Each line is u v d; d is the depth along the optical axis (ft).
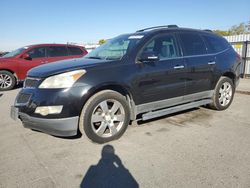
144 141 12.43
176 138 12.76
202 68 15.90
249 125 14.74
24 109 11.41
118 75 12.16
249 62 35.50
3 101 23.41
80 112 11.43
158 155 10.84
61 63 13.10
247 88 26.89
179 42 15.17
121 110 12.63
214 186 8.41
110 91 12.17
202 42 16.63
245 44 35.70
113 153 11.13
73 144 12.21
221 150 11.24
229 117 16.42
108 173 9.43
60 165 10.11
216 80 17.10
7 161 10.52
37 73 11.90
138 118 14.05
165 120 15.79
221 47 17.94
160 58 13.96
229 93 18.30
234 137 12.80
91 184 8.73
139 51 13.21
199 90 16.19
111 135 12.36
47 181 8.95
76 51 35.09
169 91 14.33
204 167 9.70
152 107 13.88
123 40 14.84
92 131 11.71
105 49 15.14
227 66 17.56
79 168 9.85
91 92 11.37
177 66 14.43
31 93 11.41
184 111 17.88
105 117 12.10
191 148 11.51
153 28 15.74
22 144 12.35
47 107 10.86
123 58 12.73
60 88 10.94
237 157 10.51
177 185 8.53
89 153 11.18
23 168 9.91
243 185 8.44
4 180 9.04
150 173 9.36
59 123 10.94
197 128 14.25
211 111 17.92
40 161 10.49
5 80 30.53
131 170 9.62
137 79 12.78
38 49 32.53
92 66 11.78
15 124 15.67
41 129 11.44
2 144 12.41
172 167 9.76
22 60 31.30
